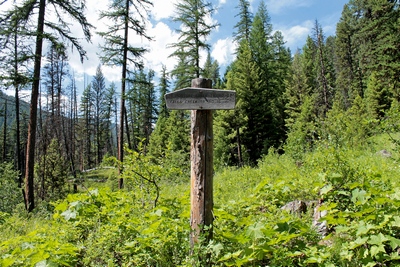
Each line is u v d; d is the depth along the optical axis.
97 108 56.22
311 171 6.74
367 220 3.40
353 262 3.18
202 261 3.38
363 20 32.69
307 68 43.47
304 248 3.40
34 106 12.38
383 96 26.81
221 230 3.94
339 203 4.61
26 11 12.25
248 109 27.33
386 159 8.23
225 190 8.06
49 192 20.78
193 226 3.72
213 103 3.64
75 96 48.59
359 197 3.98
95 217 5.17
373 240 3.04
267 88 33.03
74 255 3.93
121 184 15.62
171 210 5.42
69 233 4.86
